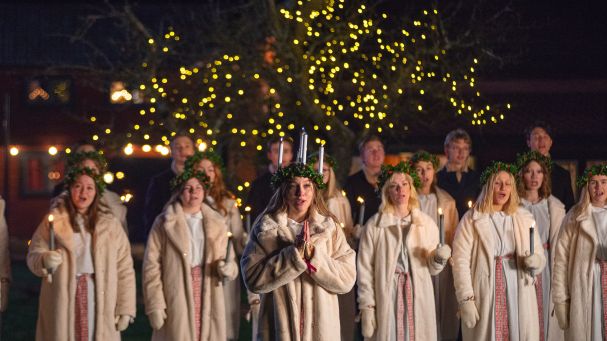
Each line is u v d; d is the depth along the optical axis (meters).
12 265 34.16
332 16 30.80
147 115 50.16
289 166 11.69
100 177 14.94
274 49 30.86
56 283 14.53
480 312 15.07
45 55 51.69
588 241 15.45
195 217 15.68
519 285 15.07
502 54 32.91
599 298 15.45
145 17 49.91
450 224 16.62
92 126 51.34
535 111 32.62
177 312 15.27
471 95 32.38
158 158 50.50
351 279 11.50
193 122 32.75
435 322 14.91
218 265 15.48
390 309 14.80
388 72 29.98
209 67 31.91
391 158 32.41
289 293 11.33
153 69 33.06
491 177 15.19
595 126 32.41
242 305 23.09
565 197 18.20
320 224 11.54
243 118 32.91
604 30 33.25
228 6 41.75
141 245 44.78
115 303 14.88
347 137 30.47
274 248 11.43
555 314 15.72
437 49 29.59
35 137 51.69
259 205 18.31
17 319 22.05
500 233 15.12
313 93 30.38
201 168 16.88
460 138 18.16
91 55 51.00
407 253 14.87
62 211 14.71
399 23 31.67
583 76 32.47
